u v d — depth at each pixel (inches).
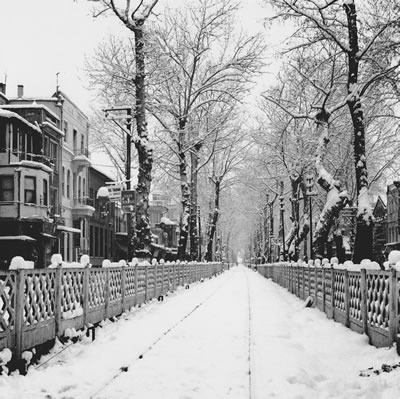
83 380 297.6
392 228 2210.9
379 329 379.6
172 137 1434.5
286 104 1253.7
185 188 1509.6
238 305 789.9
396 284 341.7
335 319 559.5
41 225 1469.0
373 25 684.7
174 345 415.8
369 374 308.7
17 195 1441.9
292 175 1501.0
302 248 2488.9
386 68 682.2
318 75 967.6
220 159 2161.7
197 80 1469.0
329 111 859.4
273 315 644.7
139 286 706.8
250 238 5383.9
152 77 1165.1
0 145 1438.2
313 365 346.3
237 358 362.6
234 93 1428.4
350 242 1545.3
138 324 542.6
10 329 301.4
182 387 283.0
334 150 1259.2
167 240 3198.8
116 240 2365.9
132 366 335.3
